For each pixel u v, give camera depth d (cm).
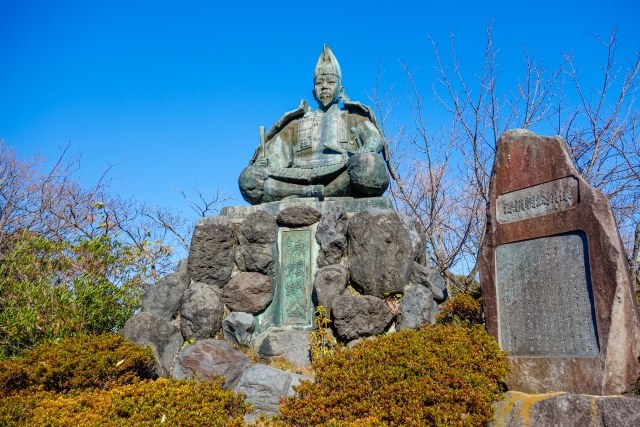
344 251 780
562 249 571
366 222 753
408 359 533
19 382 586
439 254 1342
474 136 1198
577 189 569
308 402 523
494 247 636
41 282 777
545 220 591
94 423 482
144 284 920
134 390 541
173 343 739
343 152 884
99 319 787
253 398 612
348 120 916
